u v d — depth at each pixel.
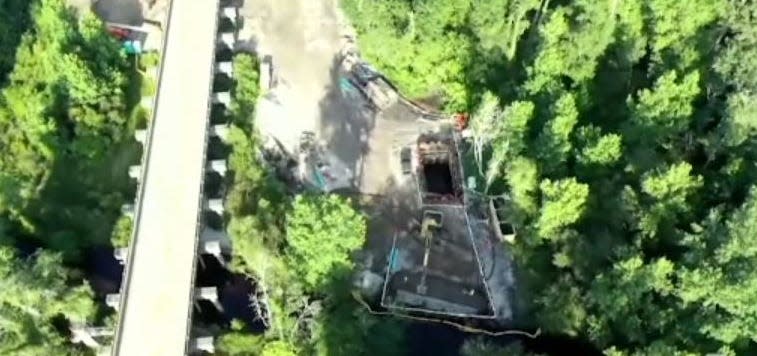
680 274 66.38
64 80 89.81
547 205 72.88
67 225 86.94
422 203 86.56
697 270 65.38
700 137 77.12
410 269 83.31
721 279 64.69
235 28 98.19
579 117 81.69
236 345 78.69
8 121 90.81
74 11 95.19
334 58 96.94
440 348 80.12
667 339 66.94
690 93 76.50
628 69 83.00
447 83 88.88
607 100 83.31
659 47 81.38
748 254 65.25
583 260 72.50
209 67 90.19
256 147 90.56
